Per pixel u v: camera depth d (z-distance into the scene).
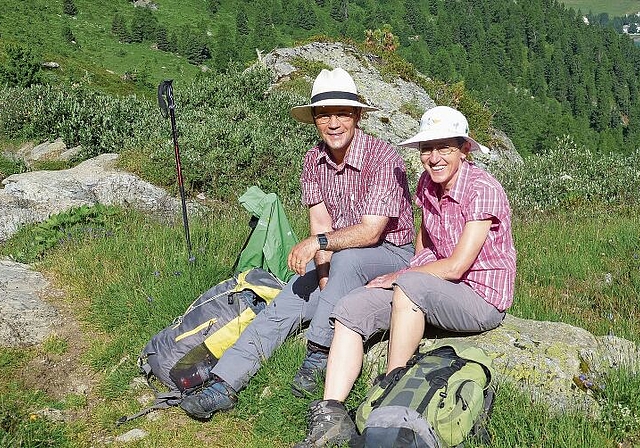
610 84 193.88
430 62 169.25
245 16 152.75
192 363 4.45
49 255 6.99
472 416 3.43
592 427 3.76
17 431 4.01
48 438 4.05
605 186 13.70
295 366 4.32
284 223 5.25
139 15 125.75
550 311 6.31
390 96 24.45
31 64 34.84
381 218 4.28
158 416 4.29
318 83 4.38
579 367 4.19
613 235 8.99
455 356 3.75
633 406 3.85
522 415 3.71
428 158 3.99
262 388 4.32
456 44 196.12
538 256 8.25
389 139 21.39
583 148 16.39
